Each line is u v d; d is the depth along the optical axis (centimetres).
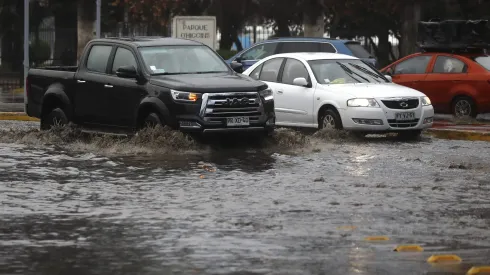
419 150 3450
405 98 3825
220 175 2744
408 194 2400
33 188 2502
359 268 1586
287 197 2350
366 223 2006
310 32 7538
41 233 1916
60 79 3744
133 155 3219
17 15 9600
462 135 3953
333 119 3834
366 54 5716
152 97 3378
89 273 1572
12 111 5103
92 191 2452
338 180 2650
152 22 9194
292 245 1780
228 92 3344
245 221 2030
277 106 4062
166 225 1991
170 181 2622
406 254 1697
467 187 2523
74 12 9481
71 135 3647
